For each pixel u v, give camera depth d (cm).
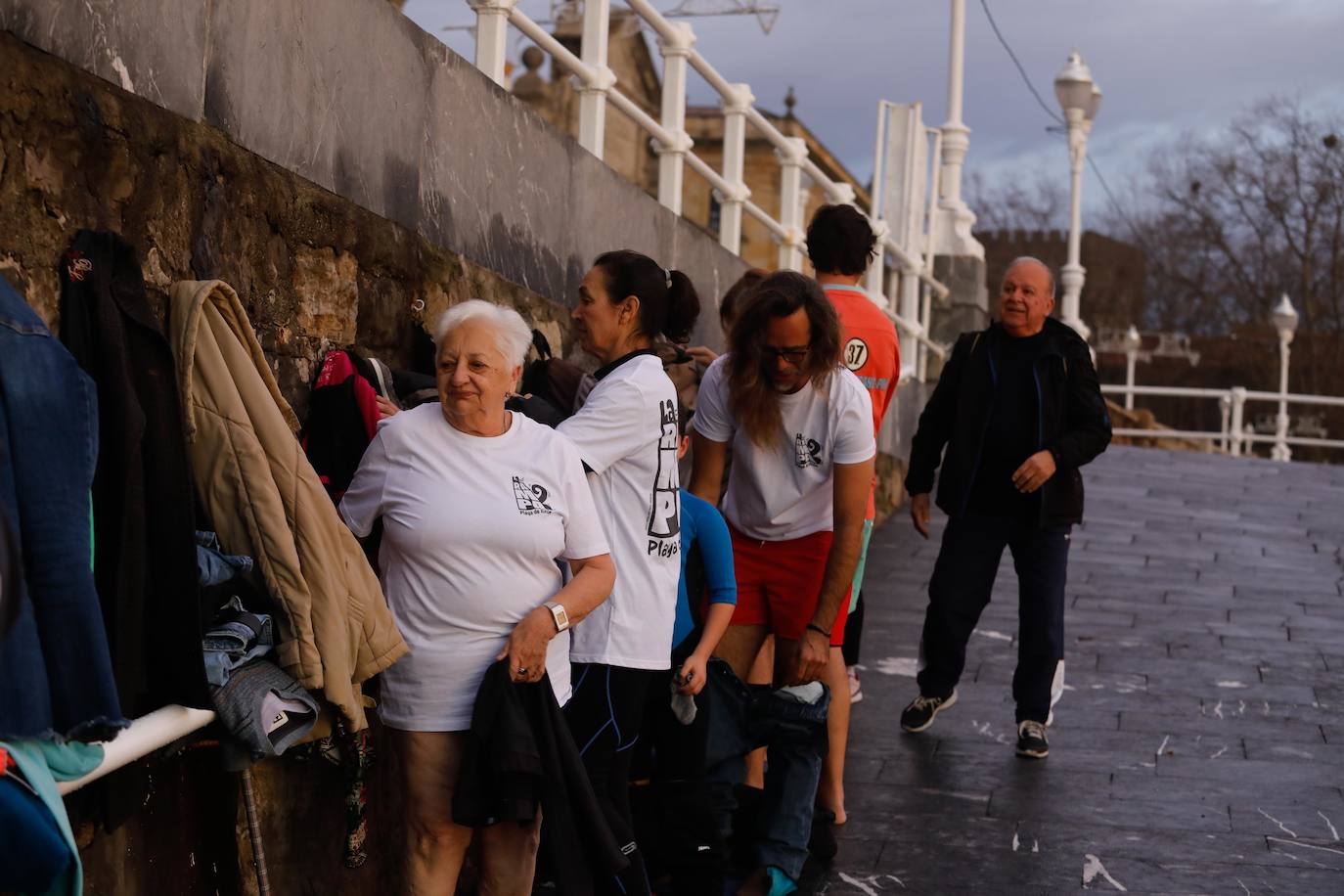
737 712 435
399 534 343
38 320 256
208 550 310
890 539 1034
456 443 346
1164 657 745
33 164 273
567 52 617
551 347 580
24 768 238
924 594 873
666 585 389
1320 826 520
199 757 332
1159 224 5003
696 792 415
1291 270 4534
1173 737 620
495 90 523
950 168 1391
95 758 256
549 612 341
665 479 390
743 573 474
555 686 351
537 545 343
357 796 361
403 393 421
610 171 652
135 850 305
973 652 746
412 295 457
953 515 609
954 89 1389
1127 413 2172
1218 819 523
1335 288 4344
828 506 467
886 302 1117
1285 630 809
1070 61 1841
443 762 345
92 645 248
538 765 333
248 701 301
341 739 360
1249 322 4625
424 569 342
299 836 377
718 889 417
